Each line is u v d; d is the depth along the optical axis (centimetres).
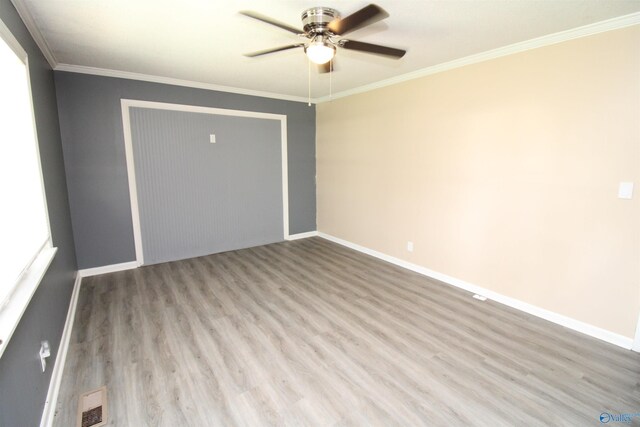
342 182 484
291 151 509
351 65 325
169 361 212
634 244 219
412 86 358
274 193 501
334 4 196
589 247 240
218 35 245
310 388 188
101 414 168
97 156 355
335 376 198
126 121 367
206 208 439
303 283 346
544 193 260
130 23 223
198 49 277
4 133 159
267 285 340
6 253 142
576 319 251
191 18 216
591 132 231
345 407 174
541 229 265
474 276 320
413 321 265
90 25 226
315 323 262
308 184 538
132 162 377
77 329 251
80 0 190
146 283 343
